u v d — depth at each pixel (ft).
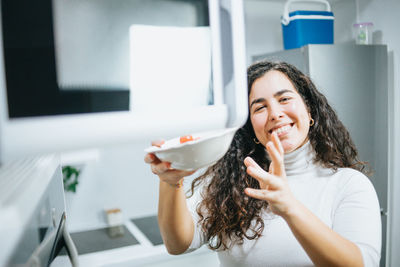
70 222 7.47
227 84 1.40
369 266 2.39
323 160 3.34
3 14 1.01
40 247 1.44
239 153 3.45
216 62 1.38
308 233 2.12
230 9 1.36
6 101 1.00
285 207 2.05
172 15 1.28
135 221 7.60
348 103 6.31
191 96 1.33
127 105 1.20
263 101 3.11
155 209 8.11
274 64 3.26
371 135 6.59
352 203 2.93
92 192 7.61
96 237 6.76
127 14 1.20
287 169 3.37
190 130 1.33
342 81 6.23
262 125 3.13
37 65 1.06
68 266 2.12
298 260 3.01
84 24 1.13
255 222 3.21
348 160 3.59
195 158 1.50
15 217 1.03
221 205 3.29
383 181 6.81
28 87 1.04
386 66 6.65
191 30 1.31
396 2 6.75
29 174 1.47
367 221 2.75
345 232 2.75
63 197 2.43
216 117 1.37
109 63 1.17
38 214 1.40
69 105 1.10
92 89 1.14
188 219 2.91
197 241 3.29
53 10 1.08
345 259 2.21
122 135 1.18
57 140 1.06
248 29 7.73
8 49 1.01
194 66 1.33
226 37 1.39
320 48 6.03
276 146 2.04
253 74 3.20
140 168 7.95
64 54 1.10
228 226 3.22
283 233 3.08
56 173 2.13
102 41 1.16
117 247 6.18
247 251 3.19
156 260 5.88
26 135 1.01
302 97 3.31
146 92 1.24
